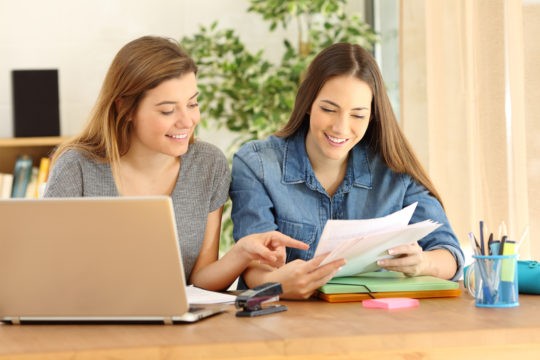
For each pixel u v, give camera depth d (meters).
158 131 2.16
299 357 1.54
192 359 1.50
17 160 4.22
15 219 1.66
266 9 4.24
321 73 2.28
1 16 4.42
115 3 4.48
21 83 4.27
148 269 1.66
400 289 2.00
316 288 1.98
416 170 2.45
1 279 1.72
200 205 2.38
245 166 2.43
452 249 2.31
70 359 1.47
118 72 2.20
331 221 1.90
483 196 2.79
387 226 1.97
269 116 4.18
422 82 3.53
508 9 2.67
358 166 2.44
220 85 4.33
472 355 1.61
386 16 4.50
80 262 1.68
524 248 2.64
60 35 4.46
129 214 1.63
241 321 1.71
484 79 2.77
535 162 2.63
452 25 3.03
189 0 4.52
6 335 1.64
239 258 2.16
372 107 2.39
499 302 1.87
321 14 4.53
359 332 1.57
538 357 1.64
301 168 2.41
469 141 2.94
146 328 1.66
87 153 2.30
